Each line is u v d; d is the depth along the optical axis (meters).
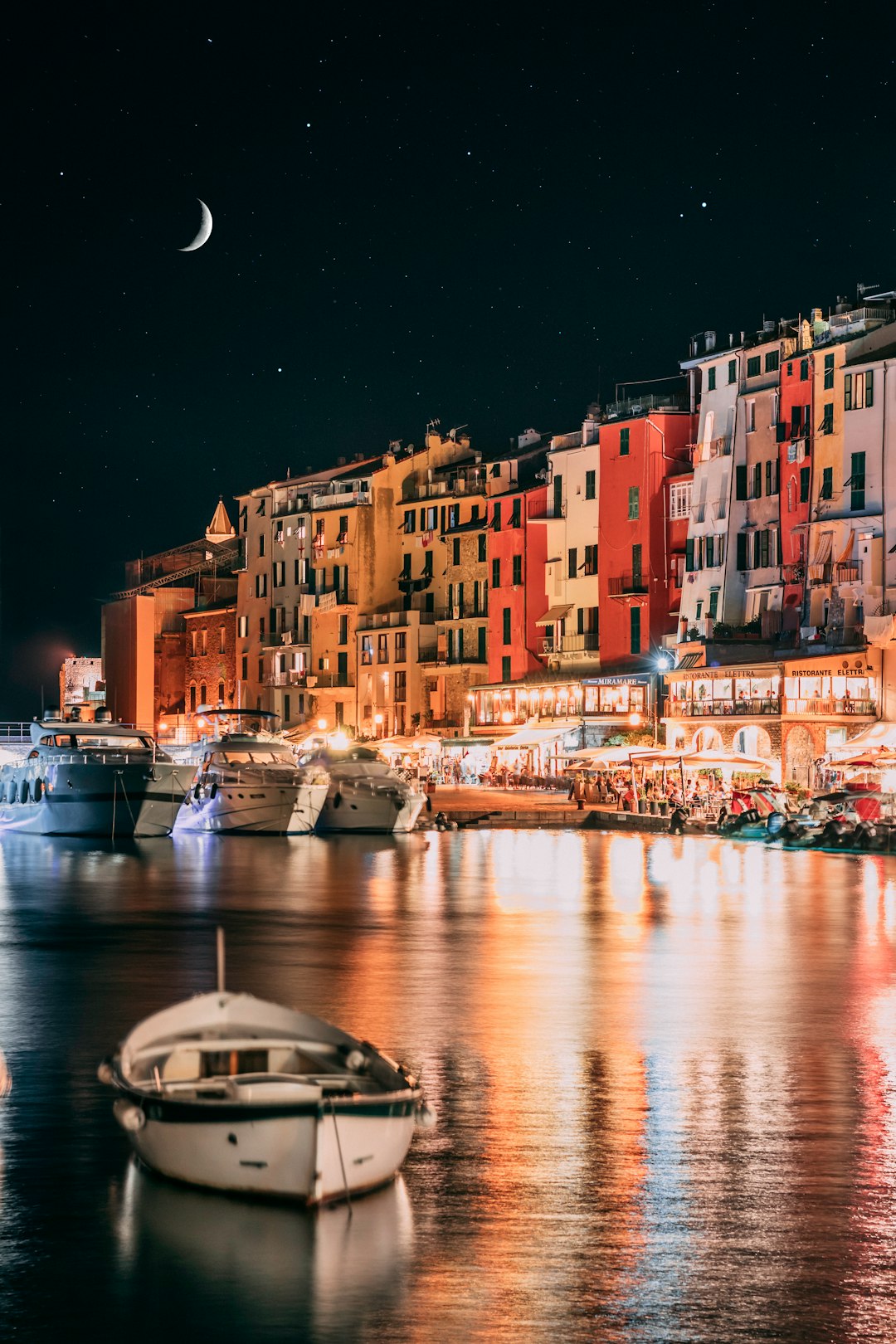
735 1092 24.34
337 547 133.50
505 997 32.22
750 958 37.94
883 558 85.75
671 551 102.75
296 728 136.00
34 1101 23.42
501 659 116.56
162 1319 15.80
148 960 37.09
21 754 98.44
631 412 106.31
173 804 84.38
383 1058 19.77
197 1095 19.22
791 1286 16.70
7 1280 16.69
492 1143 21.52
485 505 122.50
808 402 91.44
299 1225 18.09
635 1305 16.20
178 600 158.38
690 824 80.00
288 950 38.88
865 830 68.94
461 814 90.62
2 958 37.34
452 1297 16.36
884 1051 27.28
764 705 87.62
